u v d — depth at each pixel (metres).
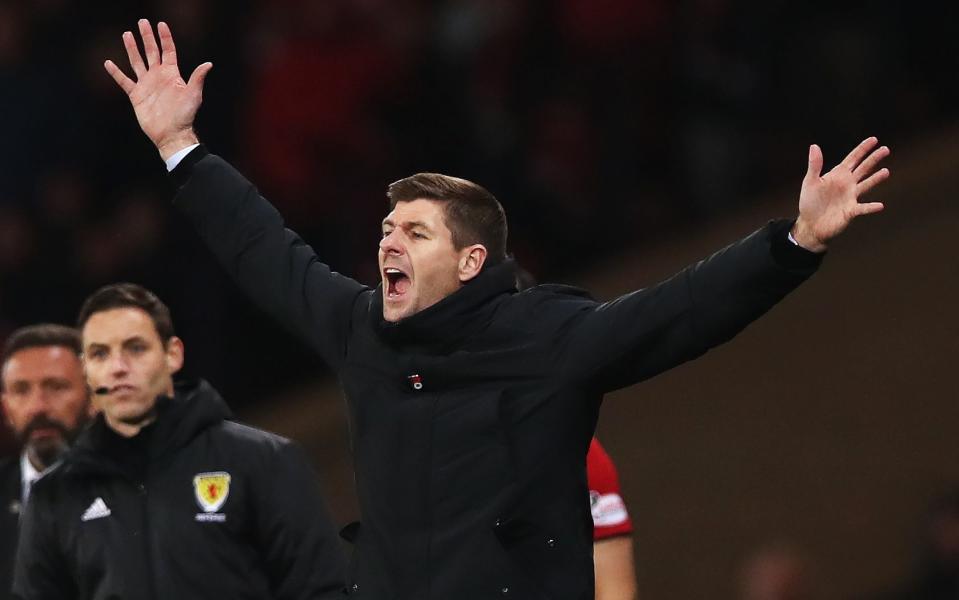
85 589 14.98
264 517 14.83
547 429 11.69
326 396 30.45
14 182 31.45
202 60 31.05
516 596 11.47
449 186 12.21
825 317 28.84
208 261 30.05
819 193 11.09
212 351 29.84
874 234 28.73
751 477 28.97
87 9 31.83
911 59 30.81
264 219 13.11
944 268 28.30
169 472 14.94
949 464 28.02
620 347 11.51
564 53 31.67
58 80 31.64
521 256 29.95
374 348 12.15
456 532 11.59
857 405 28.56
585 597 11.72
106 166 31.42
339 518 30.16
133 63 13.62
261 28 31.47
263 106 31.14
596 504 15.12
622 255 30.11
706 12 31.11
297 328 12.77
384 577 11.73
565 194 30.45
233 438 15.09
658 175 30.94
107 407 14.95
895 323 28.50
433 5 32.31
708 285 11.27
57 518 15.13
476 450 11.66
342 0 31.52
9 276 31.00
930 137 29.00
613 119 31.05
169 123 13.45
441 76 31.80
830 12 30.95
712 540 29.03
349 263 30.45
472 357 11.80
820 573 28.44
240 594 14.74
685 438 29.34
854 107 30.47
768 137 30.62
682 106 31.03
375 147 31.22
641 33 31.38
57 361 17.72
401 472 11.78
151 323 15.16
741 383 29.16
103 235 30.86
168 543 14.71
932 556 26.31
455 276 12.12
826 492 28.56
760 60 30.88
